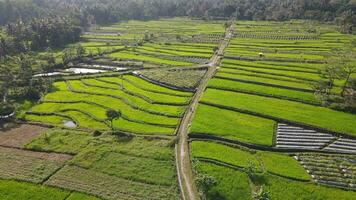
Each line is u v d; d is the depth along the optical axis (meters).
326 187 62.78
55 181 65.44
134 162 70.56
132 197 60.91
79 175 67.06
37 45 164.00
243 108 92.88
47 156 73.88
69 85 117.62
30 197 61.12
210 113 90.50
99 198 60.78
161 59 146.50
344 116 89.19
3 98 102.44
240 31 198.88
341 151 74.69
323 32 186.50
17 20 196.38
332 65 116.56
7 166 70.31
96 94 108.81
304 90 105.69
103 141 78.81
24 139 81.12
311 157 72.25
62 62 141.12
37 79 114.50
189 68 132.88
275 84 110.00
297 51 149.88
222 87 108.50
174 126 85.75
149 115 92.44
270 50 153.00
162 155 72.62
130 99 103.75
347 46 151.62
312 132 82.31
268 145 75.44
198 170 66.50
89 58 149.62
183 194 61.62
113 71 132.25
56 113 95.06
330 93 102.25
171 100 101.75
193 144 76.19
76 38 187.62
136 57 150.62
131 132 83.12
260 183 63.34
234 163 68.88
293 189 61.81
